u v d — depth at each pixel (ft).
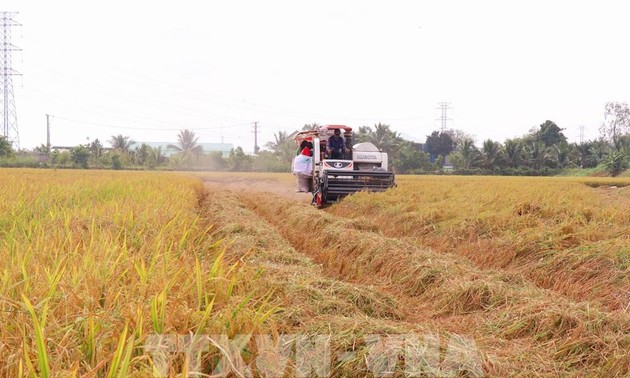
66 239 17.19
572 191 58.85
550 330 15.90
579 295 22.36
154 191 43.75
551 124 281.95
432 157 315.58
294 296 15.49
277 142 260.21
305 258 24.00
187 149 288.30
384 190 61.26
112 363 8.24
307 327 12.77
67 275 12.98
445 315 20.36
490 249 29.71
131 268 13.66
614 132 311.88
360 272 26.61
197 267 12.19
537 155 231.91
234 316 11.01
